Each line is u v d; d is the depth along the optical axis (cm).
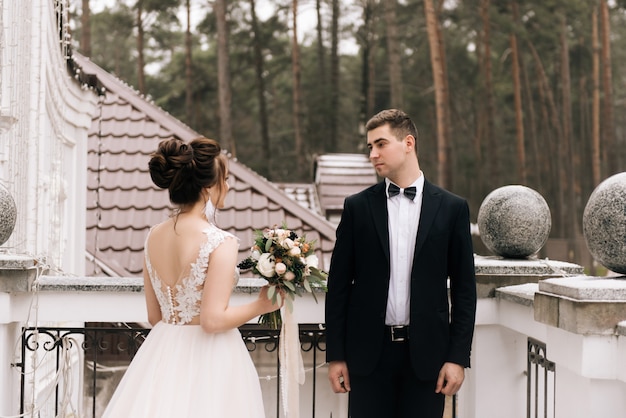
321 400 529
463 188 4062
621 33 4116
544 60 3897
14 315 374
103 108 1162
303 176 3628
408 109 3825
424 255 316
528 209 412
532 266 399
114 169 1074
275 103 4269
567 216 3838
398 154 320
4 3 476
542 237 416
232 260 283
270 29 3644
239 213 1016
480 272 398
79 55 1223
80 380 627
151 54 4044
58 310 380
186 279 284
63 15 609
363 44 3794
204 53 3759
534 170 3750
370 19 3697
